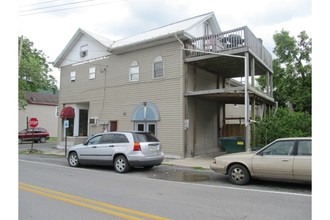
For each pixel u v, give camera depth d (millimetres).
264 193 7496
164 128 16766
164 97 16953
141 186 8344
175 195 7160
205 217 5352
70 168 12281
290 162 8016
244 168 8727
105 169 12344
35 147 24391
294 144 8203
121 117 19078
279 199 6824
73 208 5824
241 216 5449
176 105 16375
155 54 17656
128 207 5953
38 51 33250
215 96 16500
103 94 20438
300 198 6938
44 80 31312
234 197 7000
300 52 24844
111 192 7418
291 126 14758
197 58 16047
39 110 38594
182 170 12070
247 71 14492
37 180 8992
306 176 7824
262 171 8430
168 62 16984
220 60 16703
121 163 11422
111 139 12047
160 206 6059
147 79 17906
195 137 17109
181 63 16391
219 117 20672
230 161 8992
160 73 17391
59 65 24203
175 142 16219
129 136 11617
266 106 21531
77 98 22359
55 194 7043
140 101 18109
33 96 38969
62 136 23391
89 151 12406
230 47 15461
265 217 5398
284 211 5801
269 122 15008
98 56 21047
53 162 14438
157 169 12320
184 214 5512
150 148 11727
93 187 8047
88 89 21562
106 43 20734
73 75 22906
